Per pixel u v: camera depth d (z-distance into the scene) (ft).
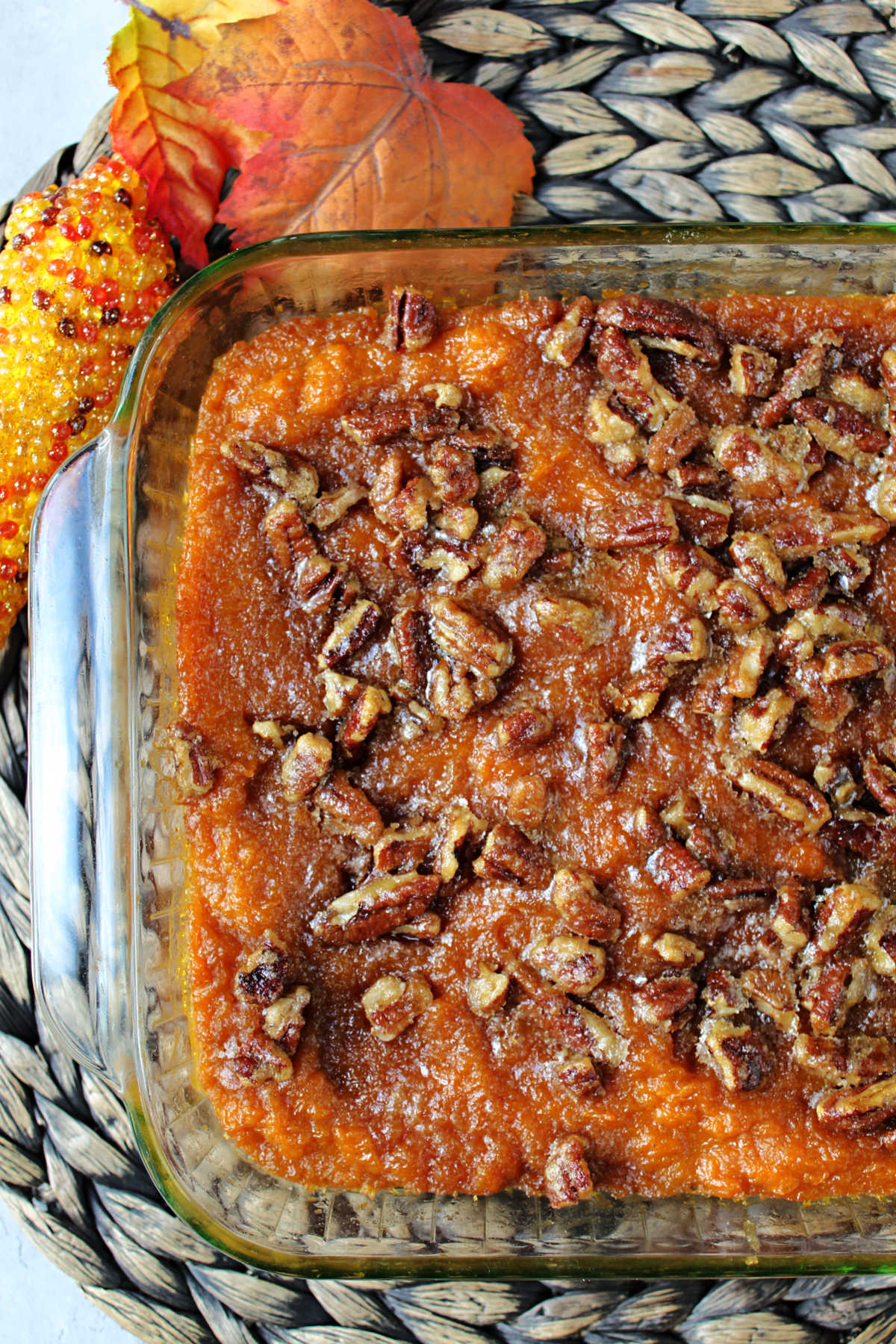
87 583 1.57
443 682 1.51
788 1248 1.53
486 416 1.54
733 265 1.56
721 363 1.55
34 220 1.63
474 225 1.68
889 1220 1.54
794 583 1.51
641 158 1.73
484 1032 1.52
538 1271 1.51
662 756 1.52
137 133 1.62
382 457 1.53
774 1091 1.51
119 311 1.65
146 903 1.52
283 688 1.53
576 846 1.52
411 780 1.53
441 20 1.71
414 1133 1.51
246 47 1.59
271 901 1.51
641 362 1.52
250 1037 1.49
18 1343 1.80
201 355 1.55
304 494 1.52
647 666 1.52
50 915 1.55
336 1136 1.51
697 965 1.52
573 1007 1.50
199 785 1.50
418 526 1.51
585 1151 1.51
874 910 1.51
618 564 1.53
